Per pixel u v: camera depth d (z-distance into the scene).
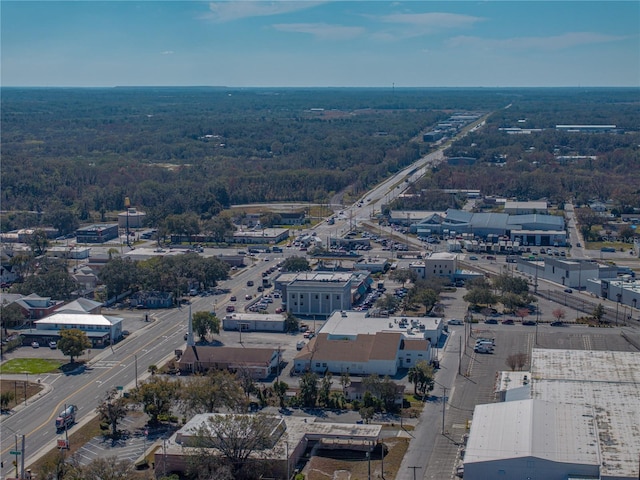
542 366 137.38
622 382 128.88
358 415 132.25
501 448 105.25
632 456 102.69
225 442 111.69
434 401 138.00
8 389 147.00
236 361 153.50
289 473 109.81
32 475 112.25
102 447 121.25
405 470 111.56
